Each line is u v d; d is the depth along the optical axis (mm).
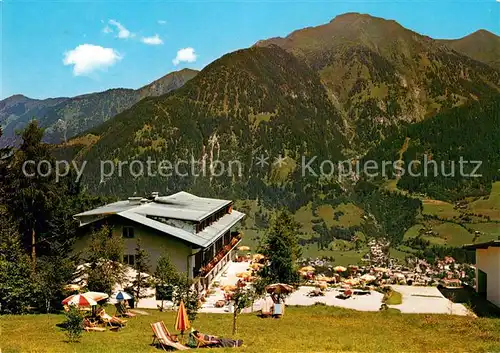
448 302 50531
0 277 41594
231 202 87500
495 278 47625
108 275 46812
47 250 57625
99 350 27594
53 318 38469
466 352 29000
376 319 42312
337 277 77250
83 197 88062
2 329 33781
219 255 68000
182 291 45531
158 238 56406
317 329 37281
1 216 52500
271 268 63750
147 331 35406
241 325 39438
